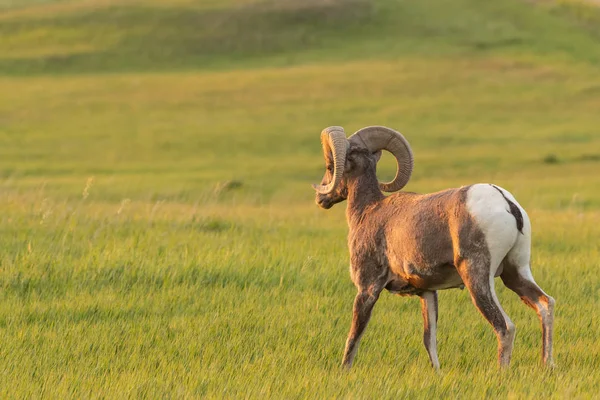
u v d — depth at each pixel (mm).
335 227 70375
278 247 55125
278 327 37688
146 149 175375
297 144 183125
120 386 28734
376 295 33250
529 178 142125
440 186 128250
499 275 31438
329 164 36281
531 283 30891
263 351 34156
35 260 46812
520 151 173125
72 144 178875
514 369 30500
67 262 47281
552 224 71250
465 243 29984
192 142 183250
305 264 49188
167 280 44938
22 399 27781
